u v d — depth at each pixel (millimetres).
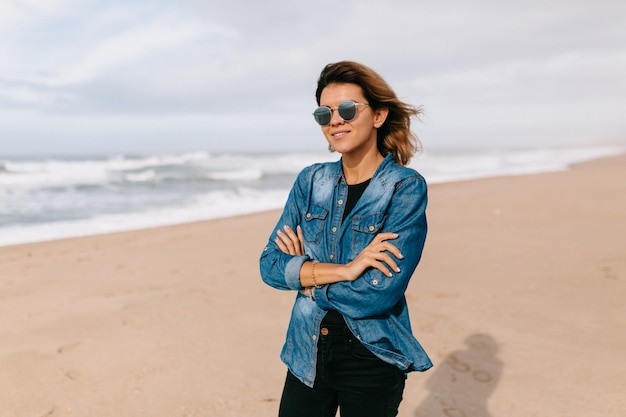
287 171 33562
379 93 1762
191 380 3596
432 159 48500
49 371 3781
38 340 4379
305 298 1797
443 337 4133
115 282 6316
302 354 1776
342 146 1770
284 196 18547
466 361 3707
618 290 5086
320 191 1857
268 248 1889
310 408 1795
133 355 4039
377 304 1626
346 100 1744
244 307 5188
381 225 1711
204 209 15016
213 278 6379
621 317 4395
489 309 4738
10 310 5211
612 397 3141
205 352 4070
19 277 6664
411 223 1680
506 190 15195
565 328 4223
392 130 1906
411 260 1660
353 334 1667
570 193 13281
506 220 9477
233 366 3814
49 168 31656
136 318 4910
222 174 29609
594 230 8172
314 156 58156
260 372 3713
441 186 18094
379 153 1915
